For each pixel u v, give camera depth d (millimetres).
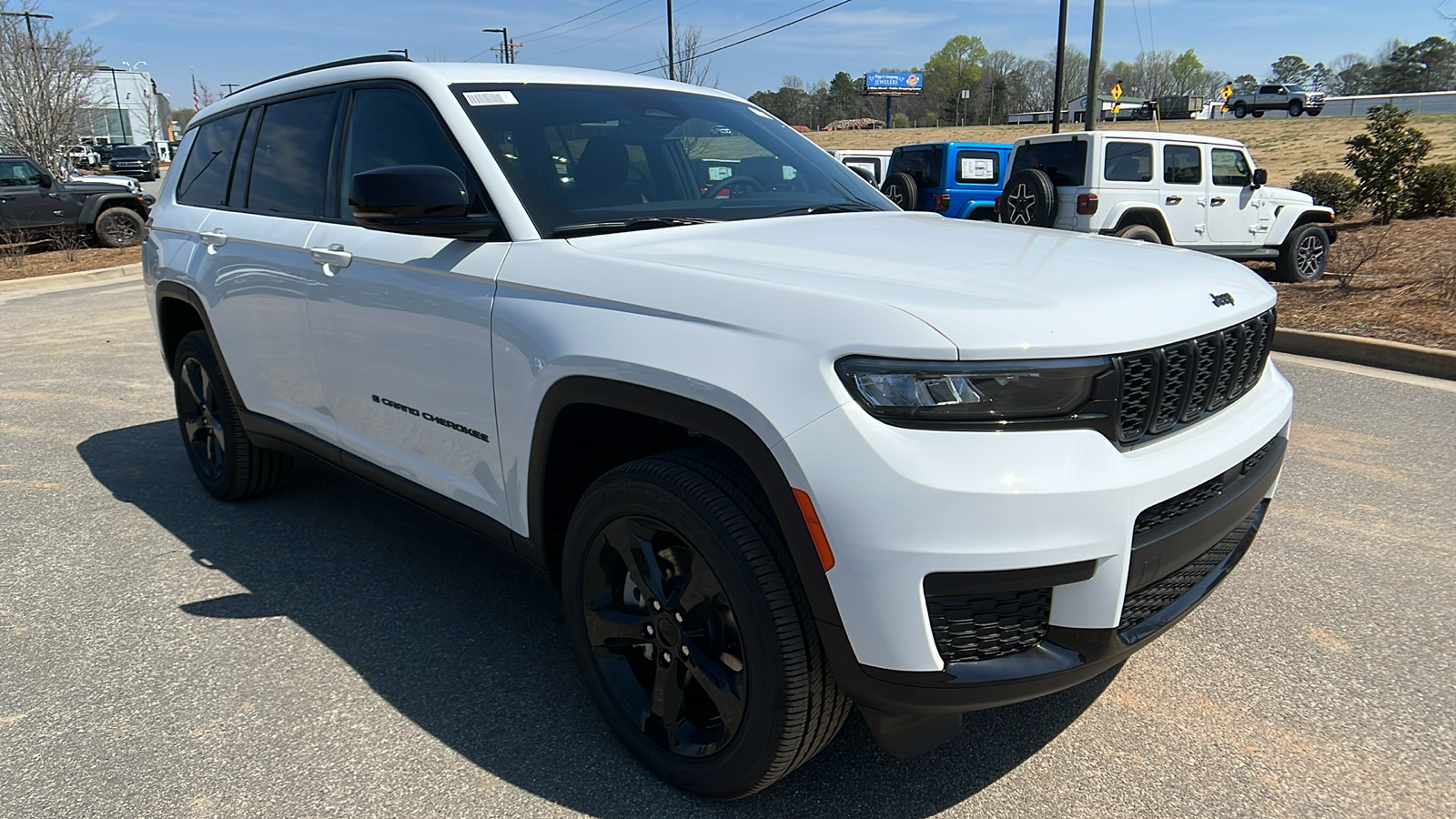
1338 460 4859
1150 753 2488
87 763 2461
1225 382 2281
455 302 2664
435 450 2906
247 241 3652
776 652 2002
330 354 3271
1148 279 2219
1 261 15523
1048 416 1855
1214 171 10906
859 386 1837
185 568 3691
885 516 1787
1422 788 2340
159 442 5457
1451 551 3734
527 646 3068
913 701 1911
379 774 2418
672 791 2352
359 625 3209
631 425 2562
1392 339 7336
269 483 4375
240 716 2670
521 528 2637
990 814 2252
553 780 2391
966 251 2428
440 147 2861
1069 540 1826
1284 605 3301
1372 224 15062
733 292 2082
